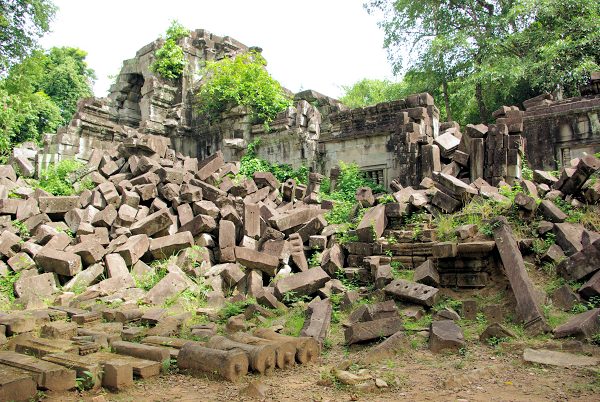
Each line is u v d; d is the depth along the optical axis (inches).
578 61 897.5
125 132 913.5
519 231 387.5
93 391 216.2
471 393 200.7
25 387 199.6
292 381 228.7
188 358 241.4
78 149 829.8
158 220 516.7
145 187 578.9
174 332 316.8
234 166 708.7
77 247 465.4
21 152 774.5
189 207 561.6
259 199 620.4
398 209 455.8
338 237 494.9
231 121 952.9
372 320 304.2
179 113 1019.3
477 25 1091.9
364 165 782.5
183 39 1074.7
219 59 1110.4
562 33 944.9
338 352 283.0
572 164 512.4
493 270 356.5
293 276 417.7
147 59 1075.9
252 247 515.2
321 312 332.2
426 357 259.0
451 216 433.7
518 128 547.2
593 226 382.9
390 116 760.3
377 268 400.8
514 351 256.1
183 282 443.2
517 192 426.9
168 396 208.8
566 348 249.1
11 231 508.1
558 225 373.1
